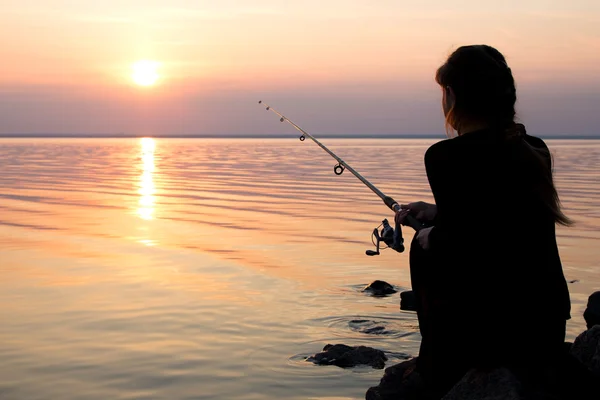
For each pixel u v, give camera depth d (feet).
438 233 10.58
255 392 17.30
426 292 11.17
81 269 34.22
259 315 24.98
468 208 10.44
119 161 220.43
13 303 26.84
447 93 10.86
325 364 19.31
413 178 125.80
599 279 31.81
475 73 10.53
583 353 13.34
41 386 17.87
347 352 19.58
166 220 58.29
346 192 93.50
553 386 10.56
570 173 144.36
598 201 78.38
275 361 19.70
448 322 10.91
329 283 30.89
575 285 30.32
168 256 38.45
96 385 17.93
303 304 26.73
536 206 10.57
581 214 63.87
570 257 38.47
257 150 391.86
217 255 38.88
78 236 47.26
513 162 10.43
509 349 10.63
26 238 46.11
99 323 23.89
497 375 10.50
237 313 25.26
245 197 85.30
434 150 10.66
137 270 33.99
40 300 27.32
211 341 21.72
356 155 281.95
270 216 62.08
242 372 18.79
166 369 19.10
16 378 18.45
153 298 27.73
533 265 10.61
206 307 26.16
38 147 441.68
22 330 23.03
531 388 10.46
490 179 10.40
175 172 153.28
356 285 30.48
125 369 19.12
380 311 25.59
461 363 10.87
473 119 10.67
